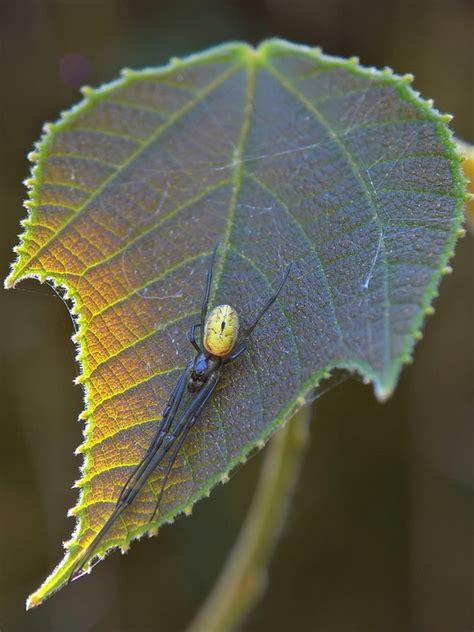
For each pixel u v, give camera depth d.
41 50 0.22
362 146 0.14
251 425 0.13
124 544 0.13
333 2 0.21
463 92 0.22
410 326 0.12
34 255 0.14
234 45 0.15
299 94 0.15
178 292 0.14
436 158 0.13
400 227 0.13
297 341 0.13
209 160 0.15
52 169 0.14
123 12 0.22
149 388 0.13
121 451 0.13
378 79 0.14
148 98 0.15
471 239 0.23
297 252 0.14
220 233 0.14
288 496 0.17
